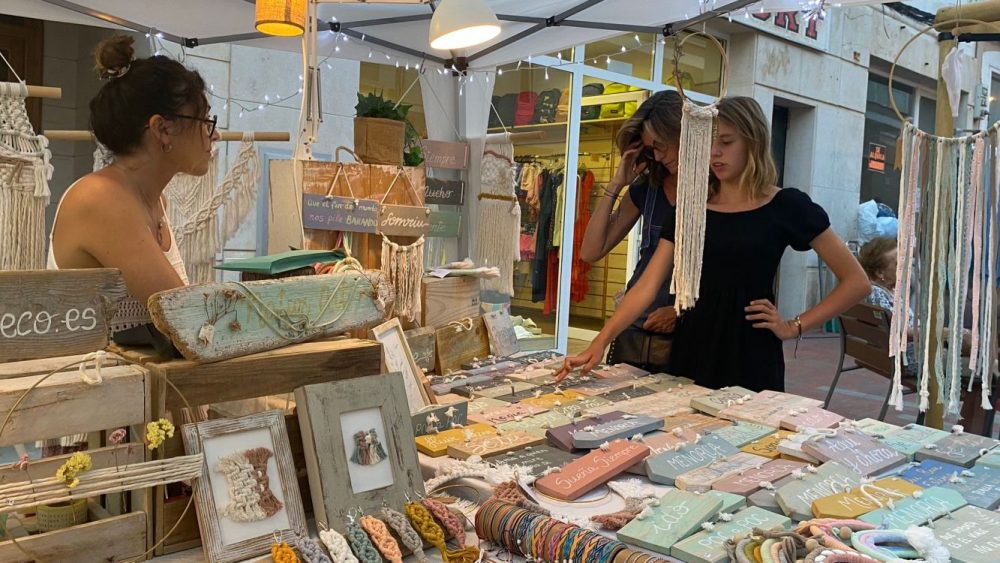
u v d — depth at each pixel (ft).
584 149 21.22
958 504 4.28
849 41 28.58
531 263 19.81
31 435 3.00
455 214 10.99
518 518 3.71
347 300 4.19
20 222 6.03
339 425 3.70
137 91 4.30
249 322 3.71
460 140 11.94
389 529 3.62
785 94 26.66
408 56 11.48
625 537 3.71
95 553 3.19
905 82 32.14
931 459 5.26
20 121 6.02
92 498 3.64
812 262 28.86
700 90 25.14
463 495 4.43
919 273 6.47
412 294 7.46
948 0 30.99
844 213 29.94
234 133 8.71
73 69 15.40
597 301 22.86
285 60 14.39
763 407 6.19
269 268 4.52
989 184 6.09
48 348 3.27
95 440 3.82
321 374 3.98
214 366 3.56
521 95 18.95
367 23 10.30
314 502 3.59
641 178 8.92
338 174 7.25
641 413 5.92
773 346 7.52
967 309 10.46
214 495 3.33
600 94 21.11
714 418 6.03
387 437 3.87
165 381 3.38
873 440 5.33
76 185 4.33
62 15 9.30
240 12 9.59
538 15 9.87
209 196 8.79
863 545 3.62
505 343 8.31
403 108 8.37
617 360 8.39
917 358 6.59
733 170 7.29
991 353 6.23
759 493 4.36
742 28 25.13
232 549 3.28
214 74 13.55
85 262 4.28
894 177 33.24
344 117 15.33
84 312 3.36
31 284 3.21
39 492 2.93
